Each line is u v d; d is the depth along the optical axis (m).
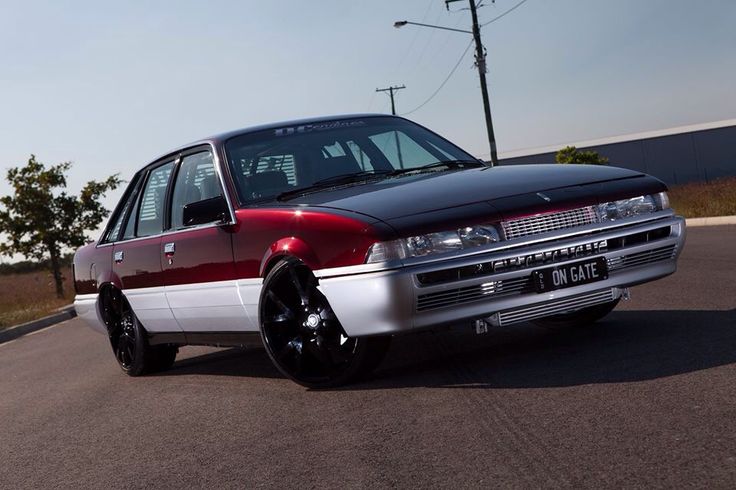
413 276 4.10
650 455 2.83
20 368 9.09
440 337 5.83
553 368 4.31
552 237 4.32
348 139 5.54
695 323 5.04
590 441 3.07
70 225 29.77
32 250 29.47
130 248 6.24
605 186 4.59
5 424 5.56
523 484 2.76
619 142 49.09
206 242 5.25
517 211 4.30
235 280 5.00
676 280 7.43
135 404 5.42
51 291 32.28
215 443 4.02
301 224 4.52
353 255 4.21
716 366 3.85
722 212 17.42
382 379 4.70
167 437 4.33
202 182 5.56
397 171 5.25
